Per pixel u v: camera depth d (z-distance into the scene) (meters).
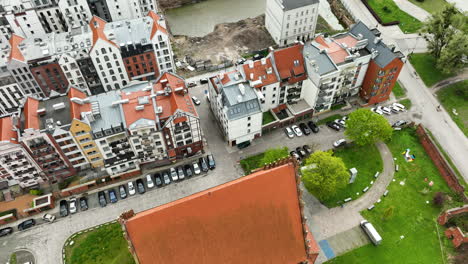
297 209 60.31
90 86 113.31
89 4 126.25
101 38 101.75
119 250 79.81
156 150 92.88
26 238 82.94
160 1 160.25
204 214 55.84
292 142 101.94
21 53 101.25
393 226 82.56
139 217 53.12
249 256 58.56
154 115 86.12
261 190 57.84
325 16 157.38
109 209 88.00
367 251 78.50
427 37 131.00
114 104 86.62
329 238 80.88
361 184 90.94
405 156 96.94
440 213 84.50
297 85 102.19
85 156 89.31
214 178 94.12
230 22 153.75
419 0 155.62
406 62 125.44
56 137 81.81
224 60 130.25
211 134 104.75
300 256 61.69
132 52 108.31
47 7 124.31
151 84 91.94
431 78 119.31
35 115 83.06
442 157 92.50
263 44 138.00
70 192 90.19
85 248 80.44
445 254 77.56
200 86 119.88
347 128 95.94
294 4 125.81
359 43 103.06
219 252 57.12
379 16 149.75
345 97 112.06
